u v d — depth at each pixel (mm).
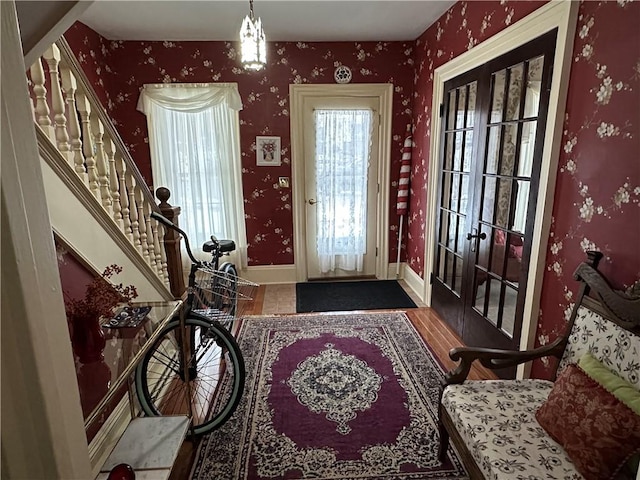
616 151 1555
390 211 4363
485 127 2561
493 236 2527
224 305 2953
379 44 3926
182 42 3768
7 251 451
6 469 475
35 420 499
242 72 3881
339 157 4180
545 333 2070
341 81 3973
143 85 3816
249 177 4145
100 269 1819
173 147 3959
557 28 1839
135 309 1733
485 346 2627
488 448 1326
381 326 3229
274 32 3586
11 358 468
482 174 2629
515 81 2238
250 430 2010
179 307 1813
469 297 2852
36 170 498
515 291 2301
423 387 2377
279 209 4270
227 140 4004
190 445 1891
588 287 1632
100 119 1879
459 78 2941
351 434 1976
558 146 1899
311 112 4035
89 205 1735
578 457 1224
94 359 1335
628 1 1476
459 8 2900
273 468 1765
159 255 2553
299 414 2131
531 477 1208
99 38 3564
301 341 2963
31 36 697
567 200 1865
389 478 1709
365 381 2439
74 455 578
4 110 447
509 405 1535
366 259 4504
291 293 4094
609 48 1573
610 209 1596
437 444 1902
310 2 2898
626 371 1350
